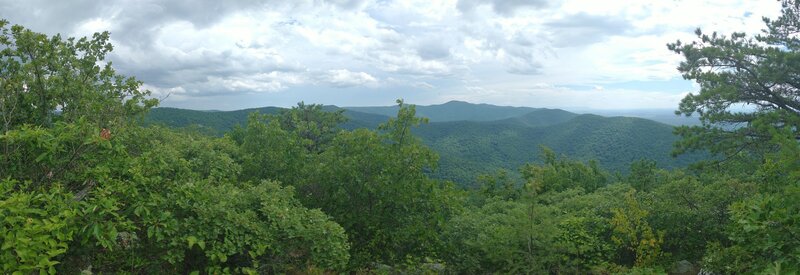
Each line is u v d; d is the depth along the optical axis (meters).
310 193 8.28
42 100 5.80
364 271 7.25
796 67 15.41
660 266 7.78
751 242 5.47
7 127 5.16
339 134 8.54
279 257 5.79
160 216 4.74
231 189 6.01
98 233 4.09
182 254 4.87
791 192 4.44
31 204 4.15
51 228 3.61
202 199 5.14
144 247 5.10
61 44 6.20
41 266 3.47
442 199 8.28
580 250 7.99
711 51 17.22
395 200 7.84
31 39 5.82
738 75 17.08
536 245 7.40
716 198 8.68
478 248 7.79
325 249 5.60
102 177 4.70
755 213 4.91
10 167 4.81
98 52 6.73
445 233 8.23
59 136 4.59
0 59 5.87
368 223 7.68
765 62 16.23
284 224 5.58
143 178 4.88
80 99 5.91
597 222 9.26
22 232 3.43
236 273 5.59
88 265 4.94
